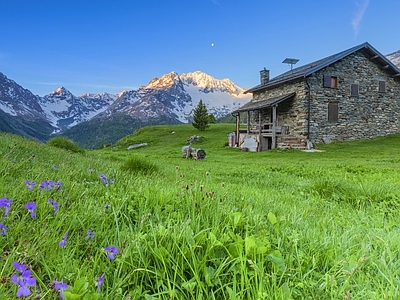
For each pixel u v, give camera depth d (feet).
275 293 4.61
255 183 23.81
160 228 6.29
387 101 95.14
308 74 81.82
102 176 10.73
